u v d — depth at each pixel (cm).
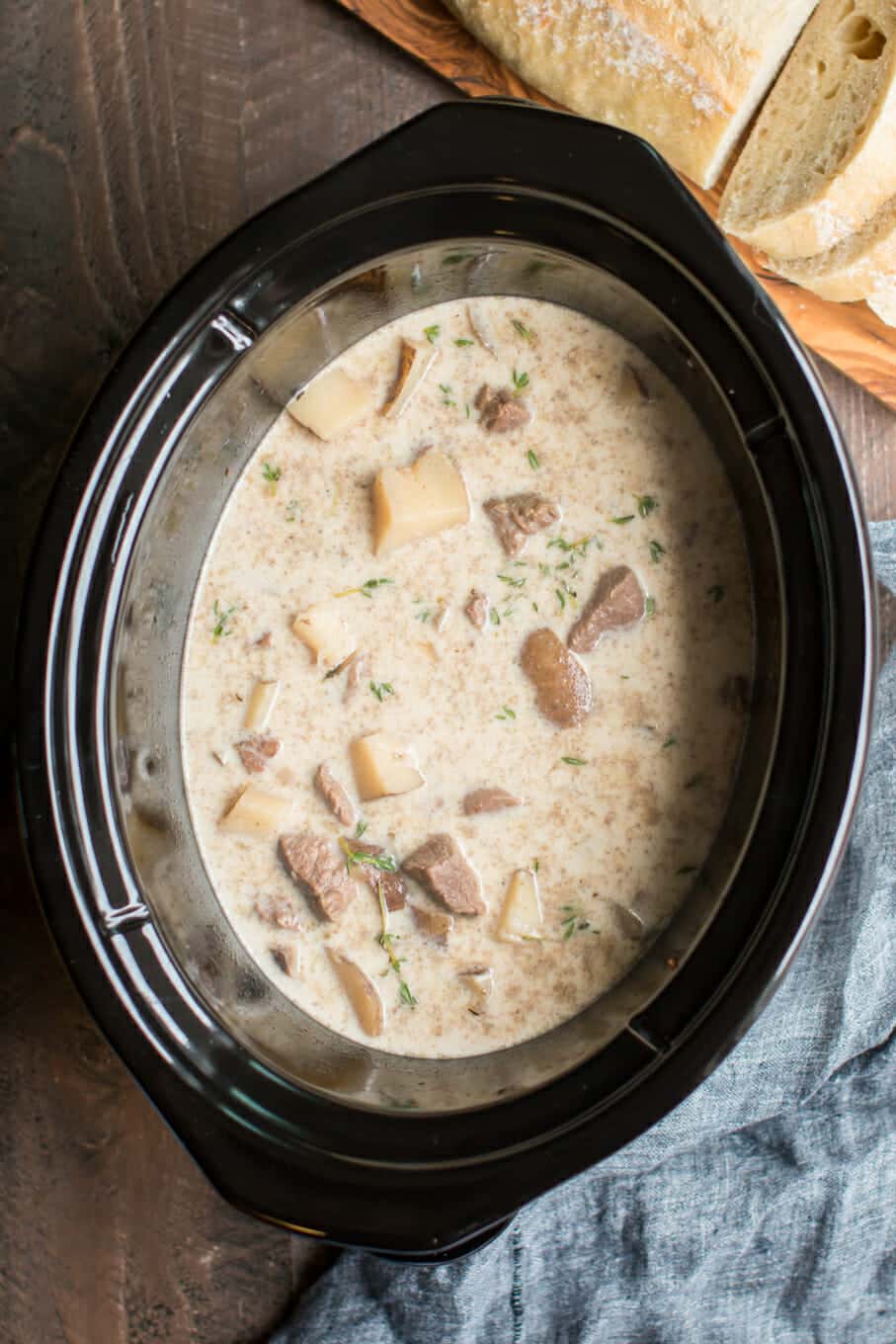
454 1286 72
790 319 72
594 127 59
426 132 59
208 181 70
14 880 71
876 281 70
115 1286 72
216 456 64
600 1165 73
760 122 72
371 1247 58
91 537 60
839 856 58
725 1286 74
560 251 61
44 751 60
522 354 65
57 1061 72
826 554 58
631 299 61
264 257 60
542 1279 74
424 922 65
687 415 65
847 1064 74
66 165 70
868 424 72
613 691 65
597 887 65
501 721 65
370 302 64
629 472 65
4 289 70
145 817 63
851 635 58
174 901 64
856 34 71
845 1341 74
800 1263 74
